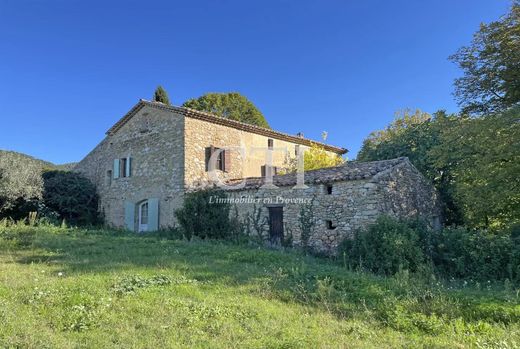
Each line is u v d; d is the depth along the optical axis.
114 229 18.92
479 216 15.03
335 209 13.30
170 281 7.62
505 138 12.48
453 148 15.32
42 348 4.30
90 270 8.57
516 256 9.89
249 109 39.72
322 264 10.77
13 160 18.69
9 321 4.99
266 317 5.80
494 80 14.01
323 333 5.25
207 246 12.44
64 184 21.47
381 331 5.51
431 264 10.41
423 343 5.00
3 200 17.67
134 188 20.06
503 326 5.68
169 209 17.95
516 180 12.84
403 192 14.19
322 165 21.97
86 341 4.57
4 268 8.66
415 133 19.95
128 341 4.62
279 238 14.77
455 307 6.38
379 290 7.39
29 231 14.53
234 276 8.38
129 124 21.16
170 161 18.31
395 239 10.43
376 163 14.88
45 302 5.84
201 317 5.58
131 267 8.96
